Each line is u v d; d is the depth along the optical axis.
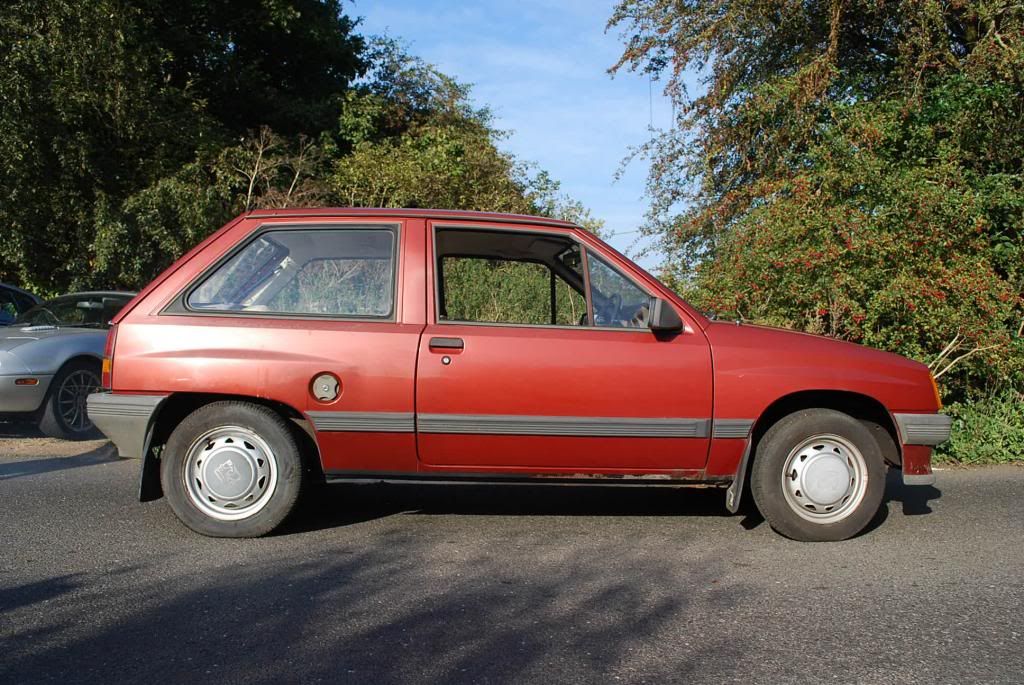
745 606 4.36
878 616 4.25
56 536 5.48
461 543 5.43
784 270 9.63
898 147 12.03
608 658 3.70
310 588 4.55
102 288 15.55
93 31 15.35
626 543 5.47
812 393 5.71
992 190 10.77
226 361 5.29
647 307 5.54
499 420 5.31
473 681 3.45
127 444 5.33
